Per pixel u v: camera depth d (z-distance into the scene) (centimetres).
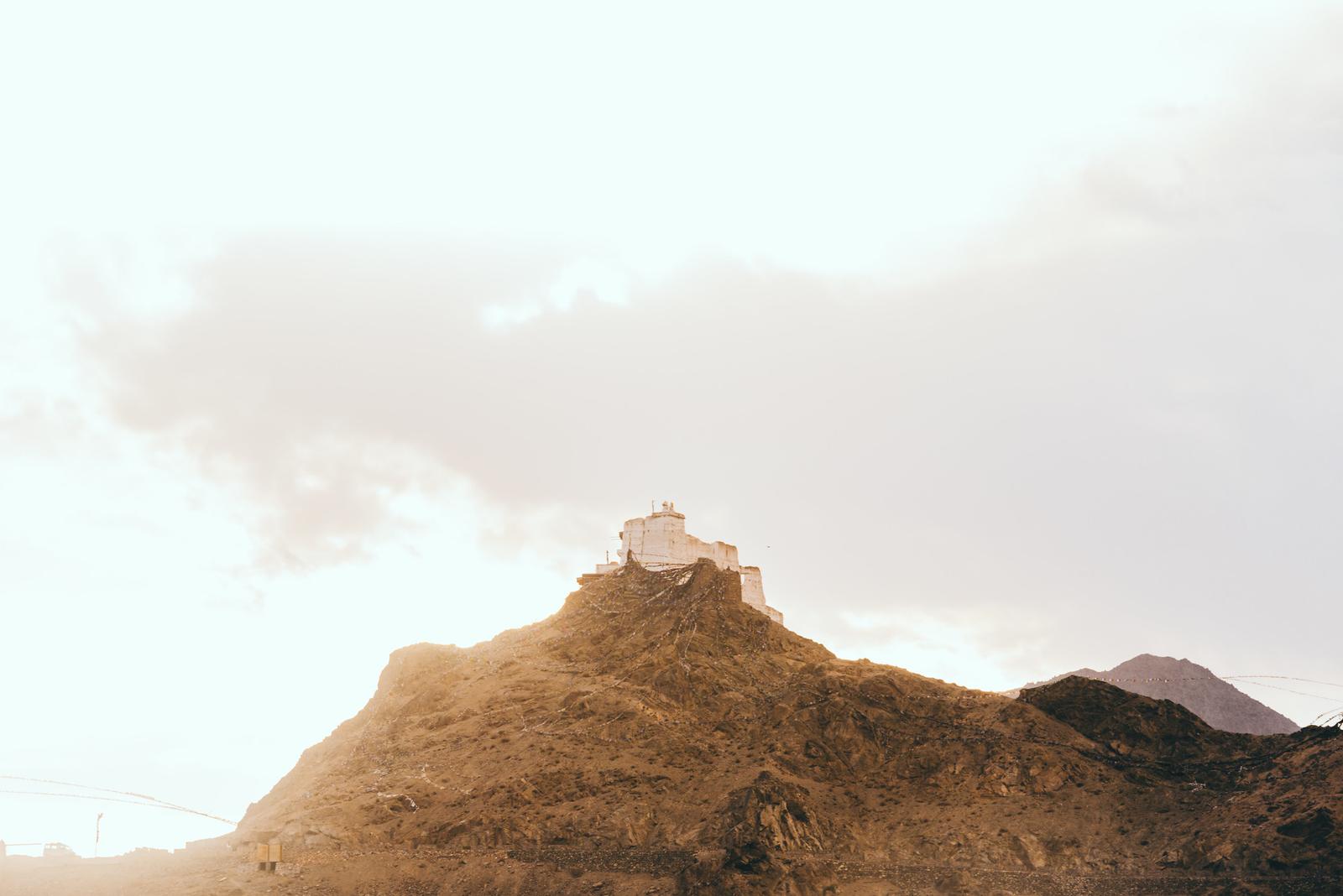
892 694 18662
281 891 16025
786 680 19738
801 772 17412
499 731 19488
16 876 17075
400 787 18450
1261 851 13712
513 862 16200
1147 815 15362
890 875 15112
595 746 18338
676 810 16575
